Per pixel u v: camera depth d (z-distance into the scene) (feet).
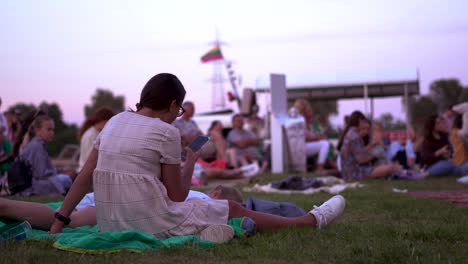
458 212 18.69
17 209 13.50
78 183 13.26
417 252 11.96
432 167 36.91
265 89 60.39
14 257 11.12
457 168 37.06
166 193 12.67
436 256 11.68
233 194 15.93
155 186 12.41
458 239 13.79
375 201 22.47
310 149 46.44
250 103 74.18
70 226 14.30
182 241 12.16
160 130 12.49
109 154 12.53
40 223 13.83
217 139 44.98
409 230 14.48
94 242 11.72
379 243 12.88
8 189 27.71
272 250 12.13
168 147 12.51
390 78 61.41
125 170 12.39
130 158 12.41
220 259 11.44
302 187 29.07
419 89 62.28
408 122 61.46
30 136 29.84
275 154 46.52
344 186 30.71
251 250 12.17
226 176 40.88
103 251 11.64
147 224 12.44
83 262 10.84
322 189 28.37
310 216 14.78
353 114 37.76
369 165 36.81
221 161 42.06
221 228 12.78
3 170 31.81
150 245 12.02
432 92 183.01
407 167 48.32
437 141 37.47
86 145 30.42
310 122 47.80
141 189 12.35
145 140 12.41
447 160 37.01
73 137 114.83
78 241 11.78
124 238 11.91
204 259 11.42
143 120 12.67
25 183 27.53
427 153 37.32
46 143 28.48
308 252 12.08
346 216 18.47
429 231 14.17
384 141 51.21
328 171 40.37
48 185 27.84
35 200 25.14
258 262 11.26
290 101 66.33
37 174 27.73
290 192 28.25
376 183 33.01
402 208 20.24
